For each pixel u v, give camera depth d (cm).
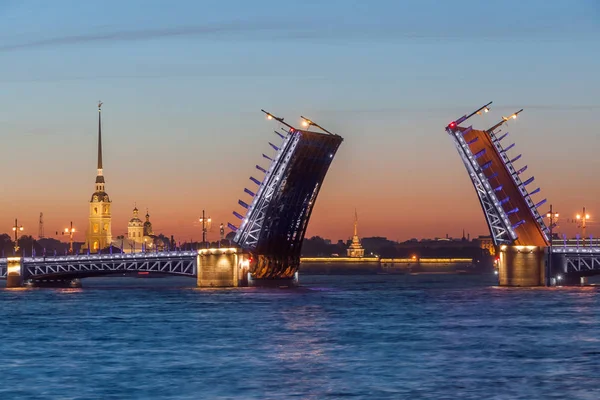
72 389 9994
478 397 9488
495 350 12519
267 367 11225
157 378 10562
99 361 11775
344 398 9469
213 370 11044
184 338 13988
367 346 12975
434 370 10962
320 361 11656
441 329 15012
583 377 10494
